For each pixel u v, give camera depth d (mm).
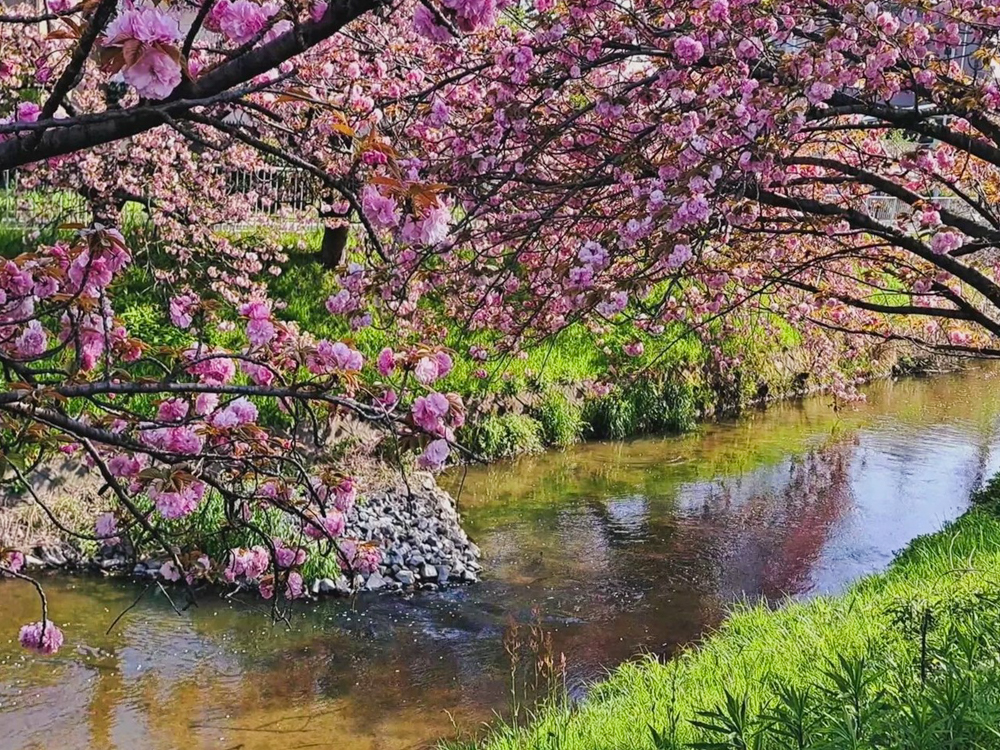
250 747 5953
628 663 6691
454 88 5961
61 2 3379
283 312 12703
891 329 8305
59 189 10383
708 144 4785
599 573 9156
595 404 13961
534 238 5719
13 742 5859
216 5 2219
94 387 2789
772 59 5160
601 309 4750
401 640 7535
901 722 2482
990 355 7254
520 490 11633
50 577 8070
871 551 9930
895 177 6664
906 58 5055
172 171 11219
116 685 6629
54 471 8672
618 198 5590
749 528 10578
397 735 6160
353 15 2113
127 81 1822
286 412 3564
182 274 11391
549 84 5238
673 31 5078
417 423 2783
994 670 2939
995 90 4980
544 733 4824
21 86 6246
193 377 3344
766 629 6027
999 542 7008
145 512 3322
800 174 6172
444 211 2338
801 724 2512
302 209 13695
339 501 3342
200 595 8031
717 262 6668
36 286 2961
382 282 5289
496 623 7930
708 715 2652
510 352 7145
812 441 14375
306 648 7320
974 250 5777
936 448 14109
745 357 15906
